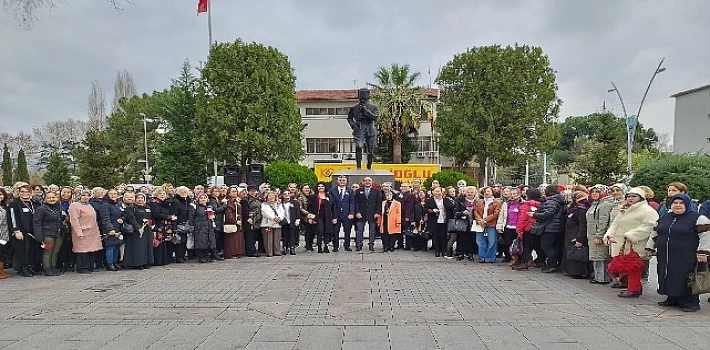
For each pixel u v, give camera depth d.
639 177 23.00
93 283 9.34
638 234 7.98
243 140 34.16
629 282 8.07
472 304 7.55
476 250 12.88
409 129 43.19
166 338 5.83
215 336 5.90
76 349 5.45
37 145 75.12
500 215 11.70
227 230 12.30
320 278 9.72
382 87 43.72
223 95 34.72
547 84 35.50
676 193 7.93
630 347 5.46
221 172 40.12
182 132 41.47
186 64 41.38
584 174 29.55
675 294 7.09
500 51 35.91
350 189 14.13
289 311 7.10
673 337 5.82
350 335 5.92
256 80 34.69
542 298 7.99
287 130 35.66
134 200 11.09
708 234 6.85
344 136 50.16
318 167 30.97
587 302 7.71
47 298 8.05
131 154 55.09
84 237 10.56
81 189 11.53
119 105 63.62
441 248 12.95
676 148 46.72
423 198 13.58
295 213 13.16
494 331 6.07
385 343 5.61
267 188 14.29
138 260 10.96
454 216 12.32
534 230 10.56
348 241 13.90
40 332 6.10
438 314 6.92
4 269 11.02
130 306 7.45
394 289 8.66
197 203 11.97
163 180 41.59
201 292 8.44
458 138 35.47
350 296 8.08
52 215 10.27
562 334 5.95
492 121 34.78
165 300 7.84
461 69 36.56
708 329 6.16
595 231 9.21
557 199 10.52
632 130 28.16
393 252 13.59
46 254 10.26
